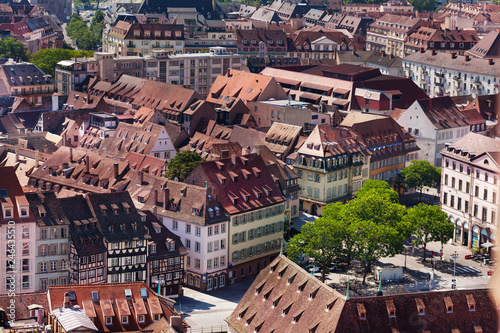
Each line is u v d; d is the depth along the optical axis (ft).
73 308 637.71
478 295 627.87
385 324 609.42
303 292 646.33
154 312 652.89
